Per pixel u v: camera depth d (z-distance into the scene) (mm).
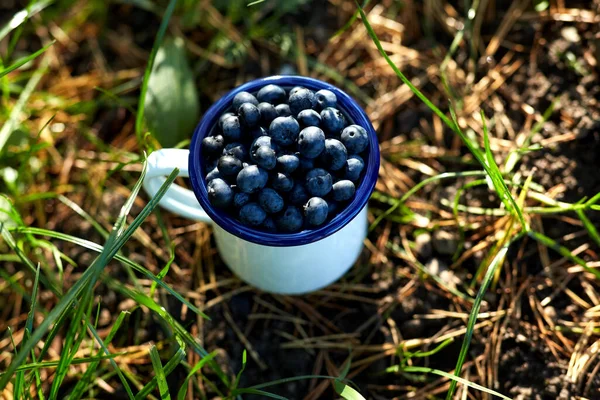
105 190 561
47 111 586
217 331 519
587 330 498
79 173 570
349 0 590
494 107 556
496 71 564
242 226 433
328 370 509
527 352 499
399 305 518
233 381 508
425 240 530
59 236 473
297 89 446
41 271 543
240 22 596
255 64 584
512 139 544
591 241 519
